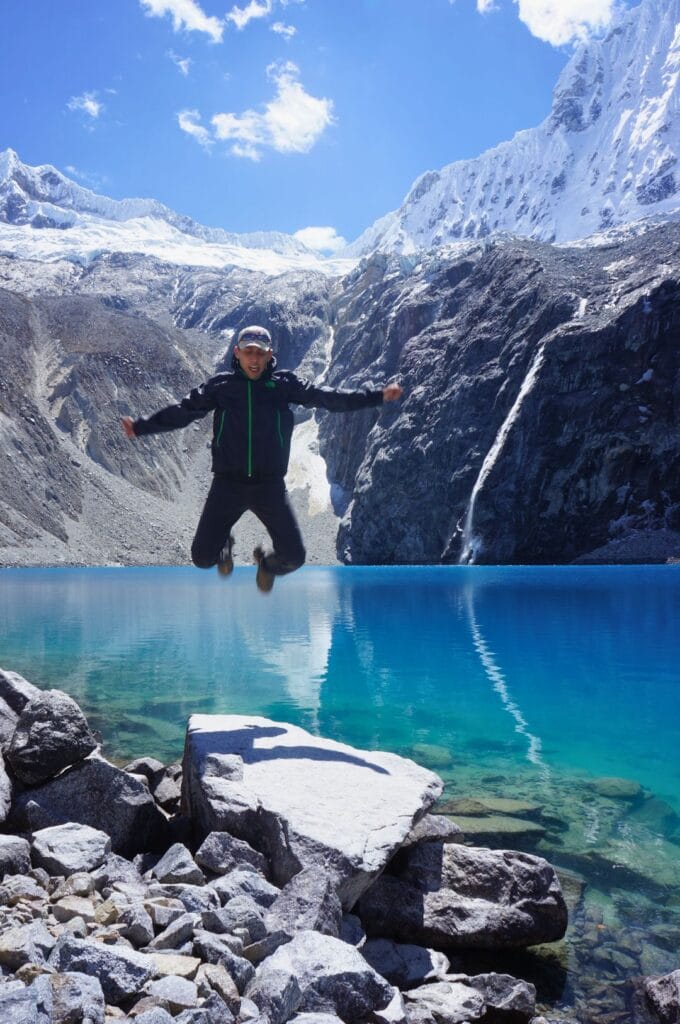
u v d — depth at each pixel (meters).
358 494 106.19
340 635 20.08
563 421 87.88
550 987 4.48
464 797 7.43
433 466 99.31
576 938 4.93
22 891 4.11
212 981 3.31
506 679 13.76
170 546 106.19
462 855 5.27
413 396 109.69
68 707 5.68
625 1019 4.19
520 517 86.88
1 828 5.19
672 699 12.05
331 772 5.52
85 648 17.97
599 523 83.25
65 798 5.33
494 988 4.30
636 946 4.83
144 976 3.23
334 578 52.81
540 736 9.80
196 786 5.41
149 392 135.25
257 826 4.92
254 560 5.88
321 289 182.62
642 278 94.94
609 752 9.12
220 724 6.39
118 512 108.88
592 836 6.47
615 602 29.03
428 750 9.17
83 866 4.51
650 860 5.99
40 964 3.18
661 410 83.75
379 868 4.56
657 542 78.25
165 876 4.56
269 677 14.07
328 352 159.00
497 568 71.56
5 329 135.25
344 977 3.53
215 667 15.15
